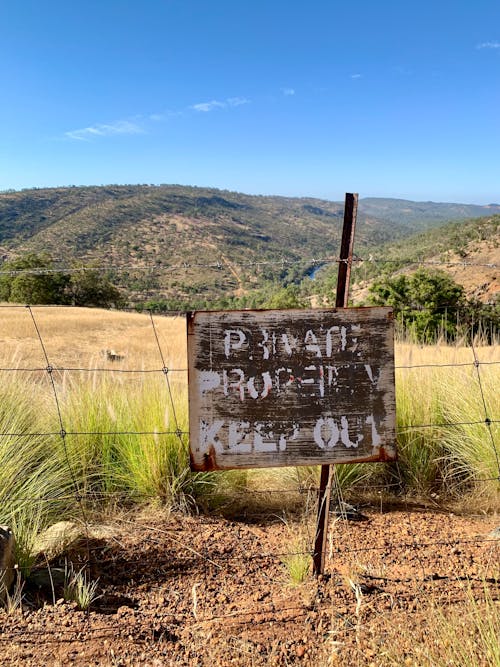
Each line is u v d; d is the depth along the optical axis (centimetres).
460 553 312
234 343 252
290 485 411
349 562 302
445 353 548
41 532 321
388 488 422
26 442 364
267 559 309
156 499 379
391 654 212
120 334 2345
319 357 258
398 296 2930
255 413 255
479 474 406
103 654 222
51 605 255
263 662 221
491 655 193
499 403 421
